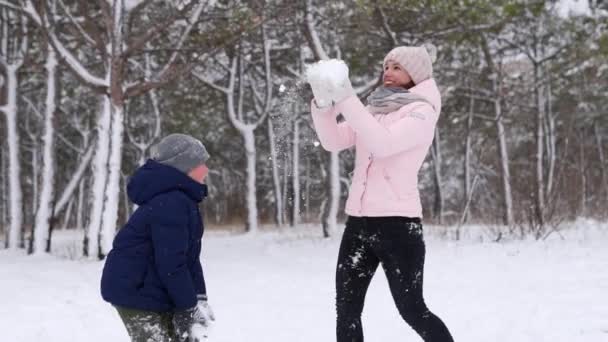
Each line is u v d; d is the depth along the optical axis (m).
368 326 5.01
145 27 11.96
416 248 3.28
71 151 33.16
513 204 13.81
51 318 5.64
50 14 12.01
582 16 17.66
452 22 14.77
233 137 31.30
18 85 16.09
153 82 11.77
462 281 7.29
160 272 3.06
